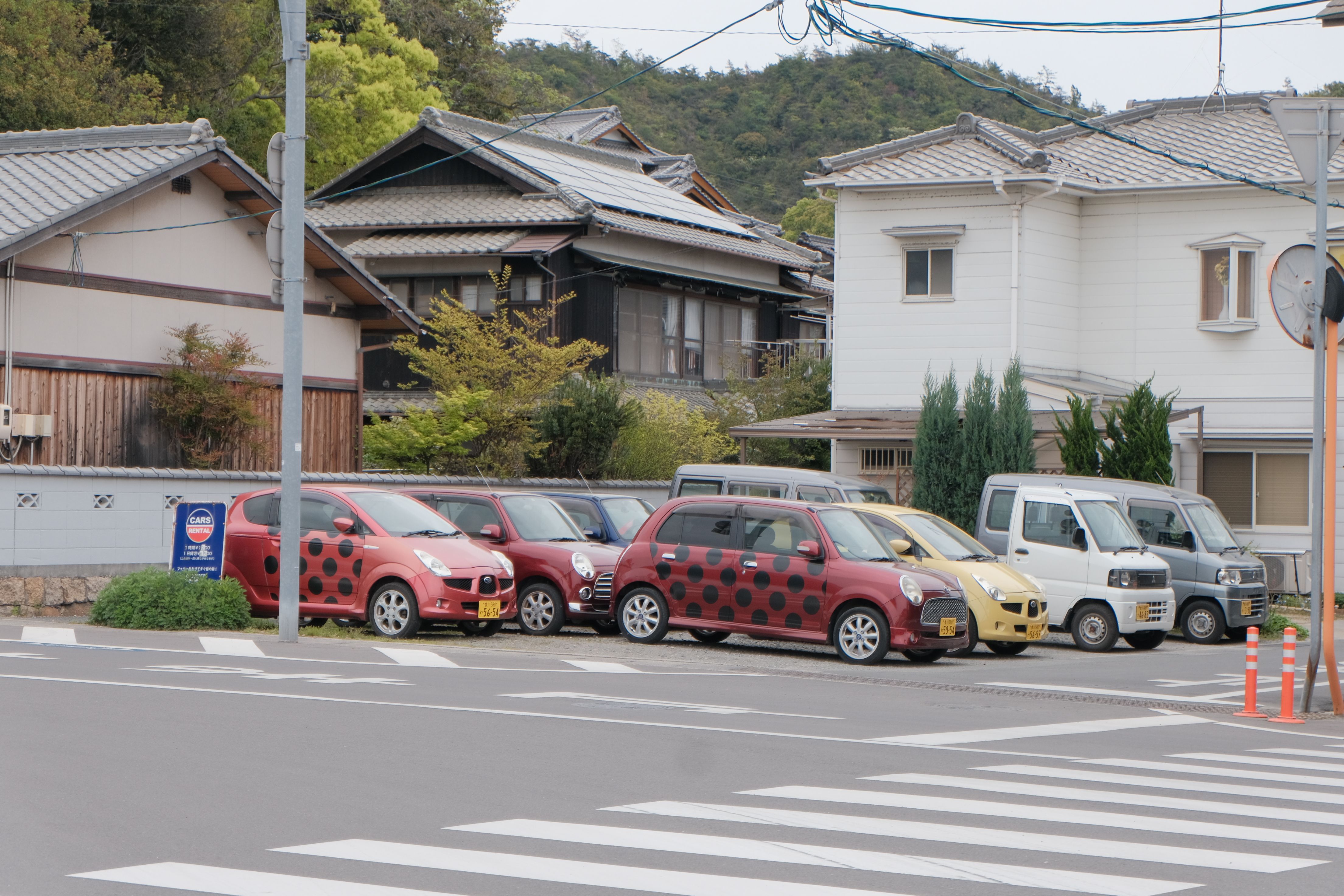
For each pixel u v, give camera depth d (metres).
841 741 13.23
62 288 29.02
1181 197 36.41
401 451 33.81
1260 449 35.41
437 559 22.02
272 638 21.33
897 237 36.84
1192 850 9.09
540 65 101.94
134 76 49.31
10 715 13.16
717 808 9.94
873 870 8.30
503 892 7.66
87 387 29.44
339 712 13.88
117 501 25.73
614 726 13.55
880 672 20.19
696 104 103.06
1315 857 9.01
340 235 47.75
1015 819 9.89
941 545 23.84
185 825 9.09
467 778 10.81
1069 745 13.78
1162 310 36.59
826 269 61.03
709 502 22.47
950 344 36.47
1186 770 12.51
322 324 34.97
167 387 30.84
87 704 13.95
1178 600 27.53
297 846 8.59
